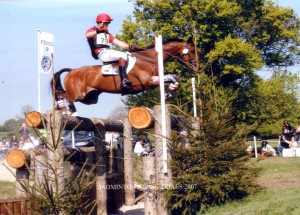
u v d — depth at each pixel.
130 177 14.10
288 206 9.58
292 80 31.56
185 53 11.97
